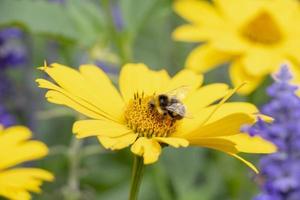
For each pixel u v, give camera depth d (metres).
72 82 0.42
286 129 0.42
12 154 0.44
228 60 0.61
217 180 0.63
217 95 0.44
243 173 0.61
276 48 0.62
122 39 0.61
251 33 0.62
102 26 0.60
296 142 0.42
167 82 0.45
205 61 0.61
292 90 0.43
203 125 0.39
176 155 0.63
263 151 0.41
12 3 0.58
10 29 0.63
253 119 0.39
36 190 0.42
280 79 0.43
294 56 0.62
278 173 0.42
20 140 0.45
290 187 0.42
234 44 0.61
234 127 0.39
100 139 0.39
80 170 0.60
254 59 0.60
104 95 0.43
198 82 0.45
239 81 0.59
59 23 0.59
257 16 0.62
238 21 0.63
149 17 0.61
